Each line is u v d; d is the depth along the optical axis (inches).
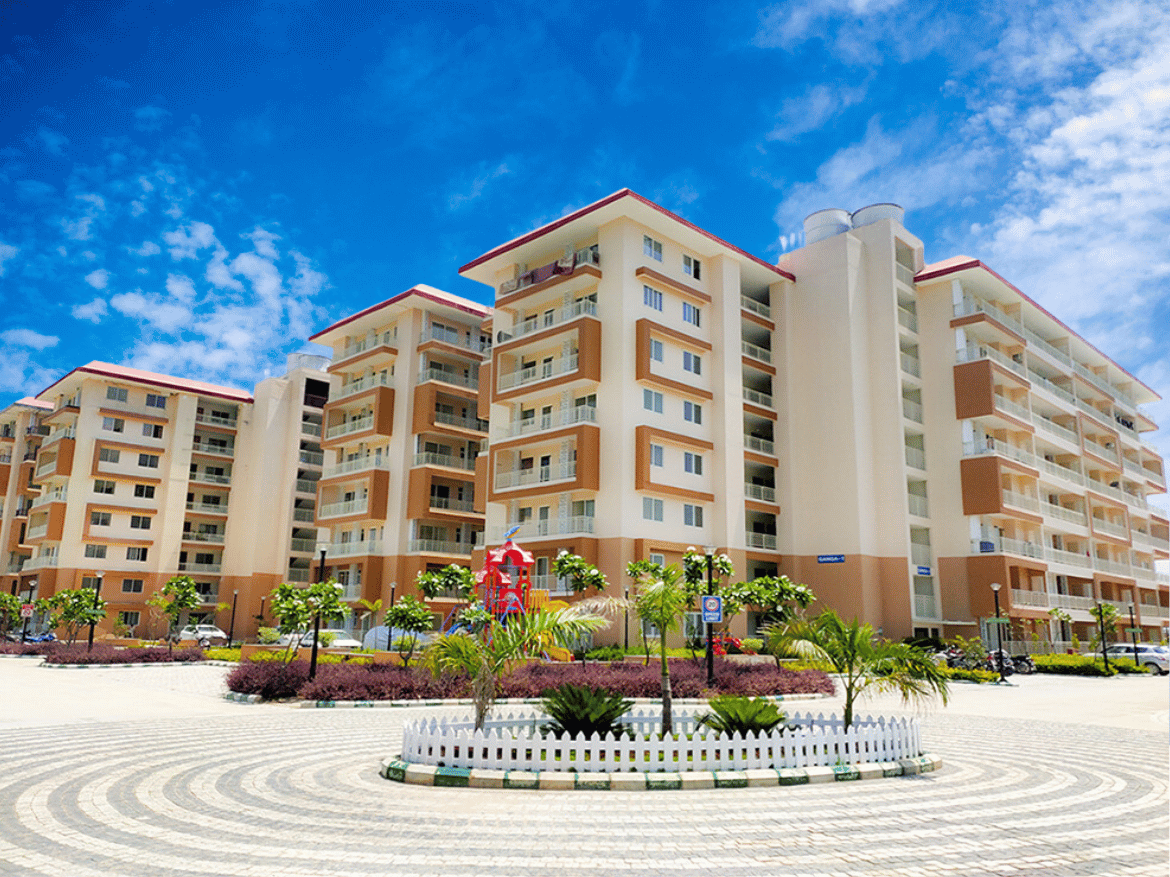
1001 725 718.5
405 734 442.6
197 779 422.9
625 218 1699.1
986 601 1797.5
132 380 2551.7
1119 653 1736.0
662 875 269.0
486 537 1817.2
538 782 402.9
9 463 2952.8
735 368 1835.6
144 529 2561.5
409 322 2167.8
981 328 2004.2
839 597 1790.1
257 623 2501.2
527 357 1888.5
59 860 279.7
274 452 2682.1
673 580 560.7
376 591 2064.5
